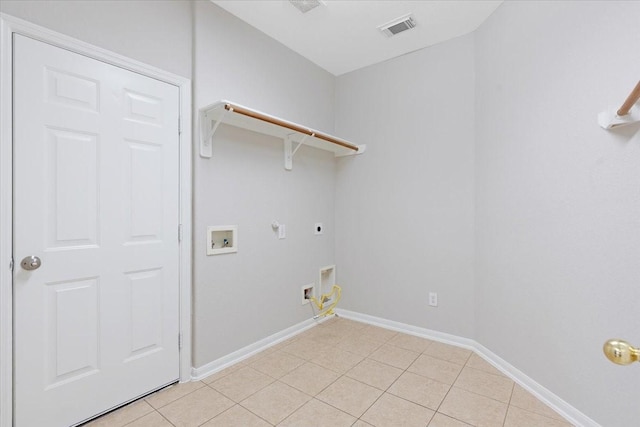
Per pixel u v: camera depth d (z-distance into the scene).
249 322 2.37
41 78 1.44
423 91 2.72
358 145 3.13
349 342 2.61
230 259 2.23
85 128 1.58
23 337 1.40
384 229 2.96
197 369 2.02
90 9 1.59
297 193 2.83
